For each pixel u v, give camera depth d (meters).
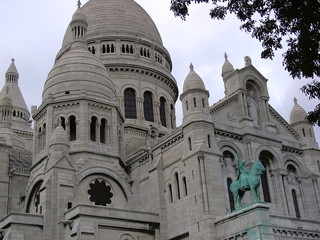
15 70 119.38
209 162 57.16
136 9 102.00
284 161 66.94
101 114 69.81
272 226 49.72
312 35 24.17
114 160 67.81
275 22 25.62
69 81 71.06
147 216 60.22
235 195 52.78
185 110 61.12
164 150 64.56
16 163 73.69
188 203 57.50
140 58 93.69
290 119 73.50
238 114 65.06
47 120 68.38
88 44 94.00
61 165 61.03
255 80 68.88
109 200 65.06
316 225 54.09
